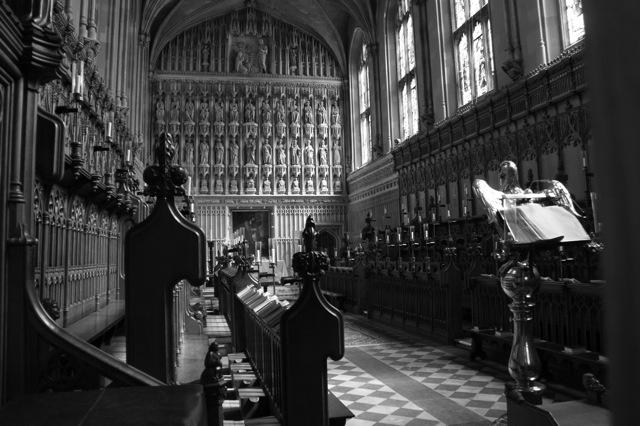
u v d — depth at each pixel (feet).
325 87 99.04
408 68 75.82
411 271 38.60
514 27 45.73
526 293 11.71
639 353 1.36
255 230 93.25
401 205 71.36
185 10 89.45
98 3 46.75
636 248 1.35
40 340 8.25
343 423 11.18
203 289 75.97
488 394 20.81
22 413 5.50
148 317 9.53
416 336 36.40
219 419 7.33
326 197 95.66
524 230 12.38
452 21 61.11
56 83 21.98
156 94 91.45
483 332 26.61
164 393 6.40
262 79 95.81
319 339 9.89
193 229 9.76
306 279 10.09
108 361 8.23
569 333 20.83
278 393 11.10
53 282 20.06
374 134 85.20
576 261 28.48
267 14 97.35
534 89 41.57
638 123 1.32
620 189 1.40
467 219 49.83
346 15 96.17
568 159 37.83
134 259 9.61
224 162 92.99
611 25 1.42
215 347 7.70
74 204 23.81
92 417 5.31
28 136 9.13
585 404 10.67
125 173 28.17
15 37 8.52
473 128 51.78
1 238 8.26
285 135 95.86
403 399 20.51
